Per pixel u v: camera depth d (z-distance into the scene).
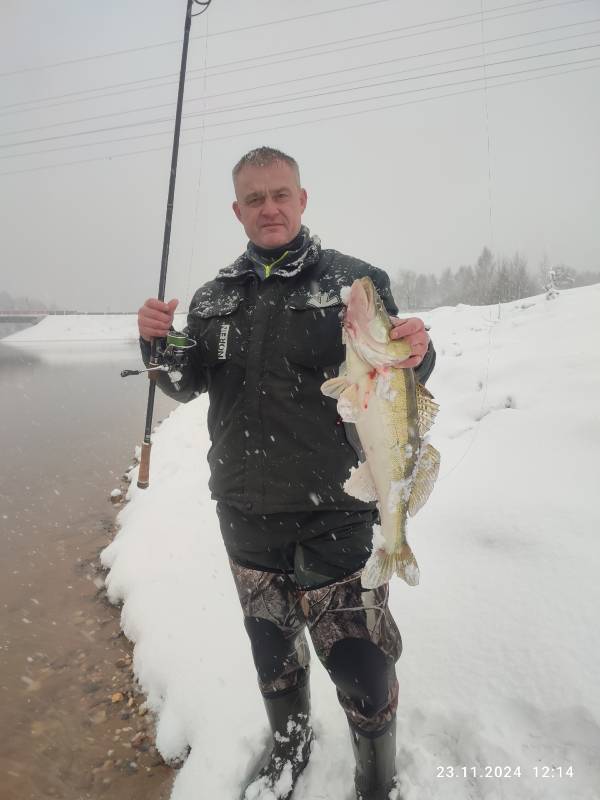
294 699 2.16
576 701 2.12
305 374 2.02
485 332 9.61
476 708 2.24
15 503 6.21
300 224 2.21
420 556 3.21
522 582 2.75
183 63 2.97
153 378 2.27
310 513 2.01
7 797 2.38
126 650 3.39
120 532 5.03
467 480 3.90
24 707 2.93
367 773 1.99
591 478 3.47
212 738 2.45
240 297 2.17
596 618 2.42
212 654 2.95
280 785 2.13
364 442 1.86
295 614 2.13
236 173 2.18
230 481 2.10
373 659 1.91
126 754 2.61
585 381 5.09
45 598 4.04
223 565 3.80
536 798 1.92
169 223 2.85
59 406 13.77
